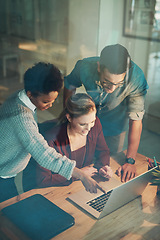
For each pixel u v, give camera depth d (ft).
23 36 6.17
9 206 2.77
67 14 8.43
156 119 6.73
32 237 2.47
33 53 6.09
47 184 3.12
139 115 4.24
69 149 3.53
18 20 5.99
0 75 5.35
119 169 3.62
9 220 2.62
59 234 2.55
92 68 4.02
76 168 3.34
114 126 4.15
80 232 2.58
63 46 8.05
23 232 2.51
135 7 7.40
